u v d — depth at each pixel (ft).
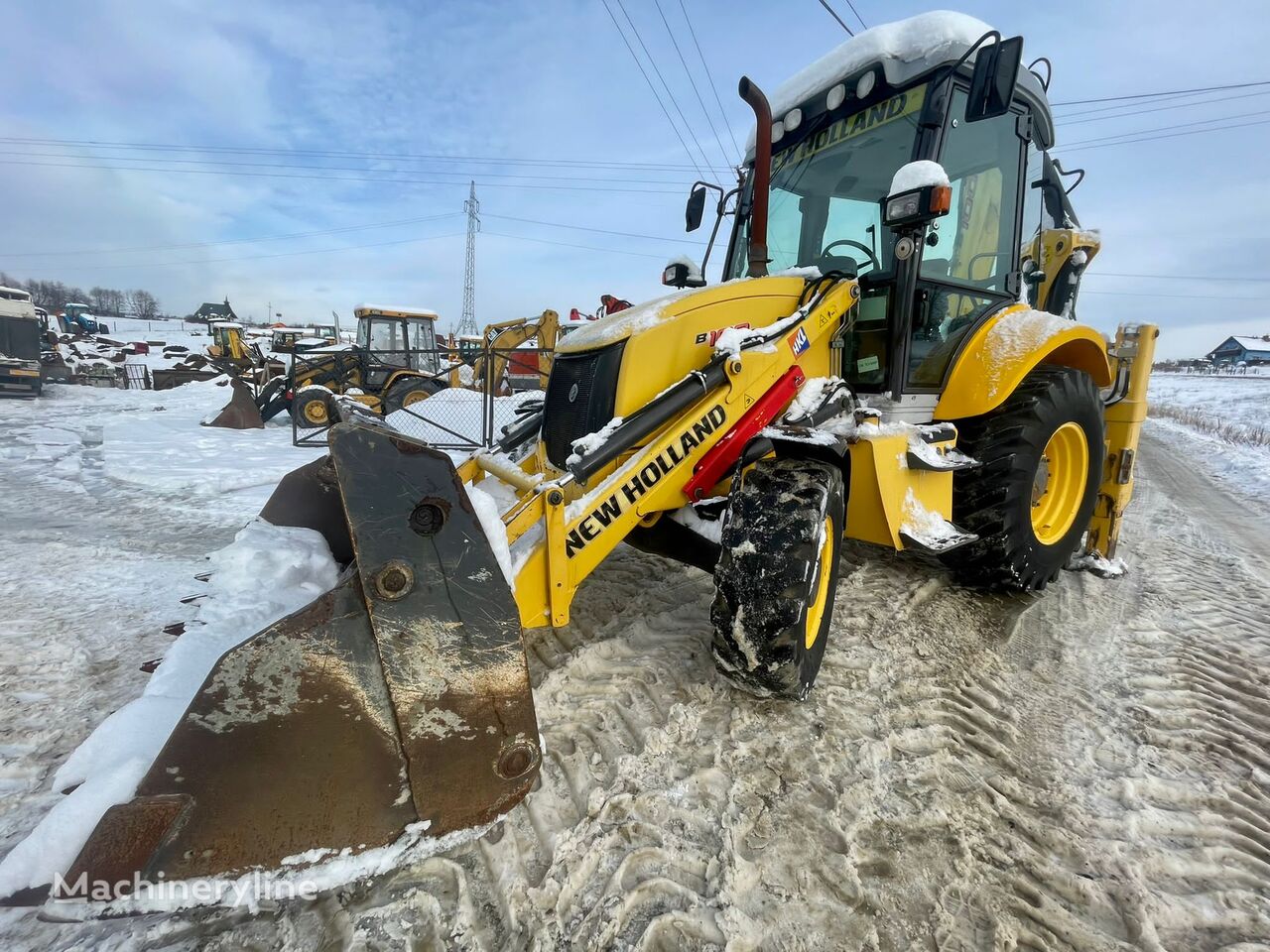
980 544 10.02
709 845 5.19
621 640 8.48
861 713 7.19
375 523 4.46
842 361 10.01
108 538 13.29
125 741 4.26
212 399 49.55
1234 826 5.81
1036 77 10.88
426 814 4.48
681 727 6.66
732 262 12.53
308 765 4.19
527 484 6.74
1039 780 6.28
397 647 4.44
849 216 10.27
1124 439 12.75
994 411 10.30
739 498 6.98
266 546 6.28
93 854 3.69
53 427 30.78
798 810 5.62
